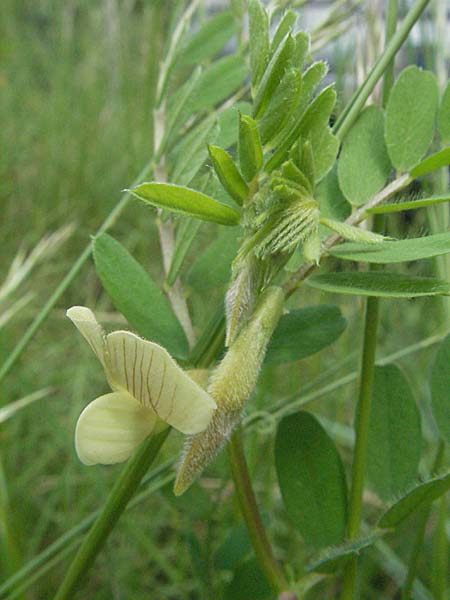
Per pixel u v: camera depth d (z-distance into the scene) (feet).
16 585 0.49
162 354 0.25
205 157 0.36
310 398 0.51
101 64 1.38
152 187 0.27
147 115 0.94
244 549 0.44
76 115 1.32
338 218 0.36
